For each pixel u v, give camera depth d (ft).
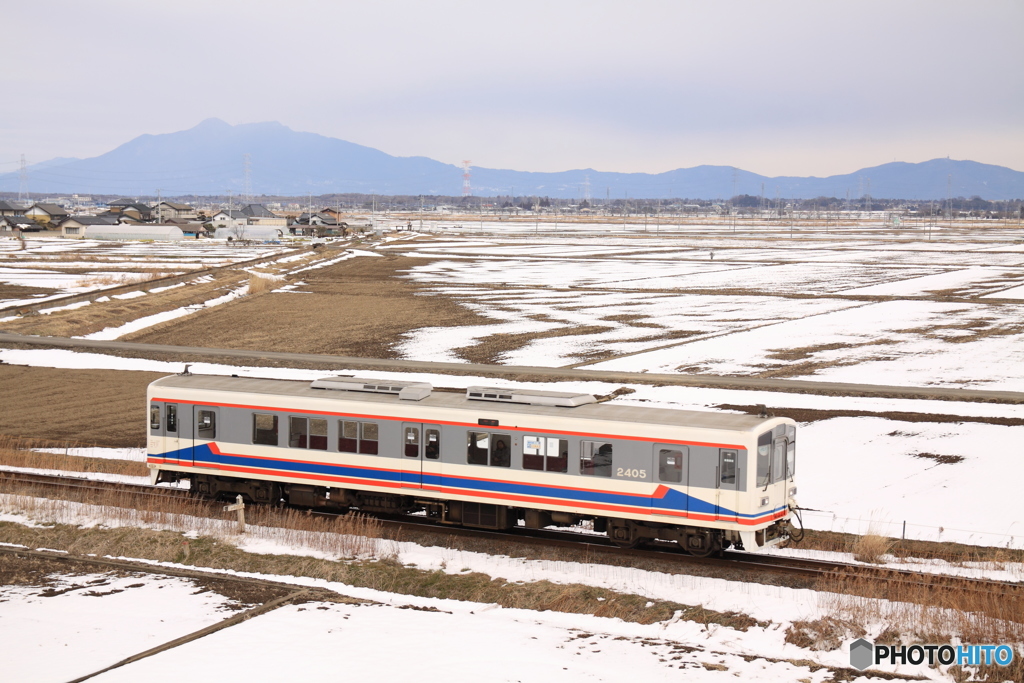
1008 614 64.85
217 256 526.98
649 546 84.28
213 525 89.51
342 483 90.12
